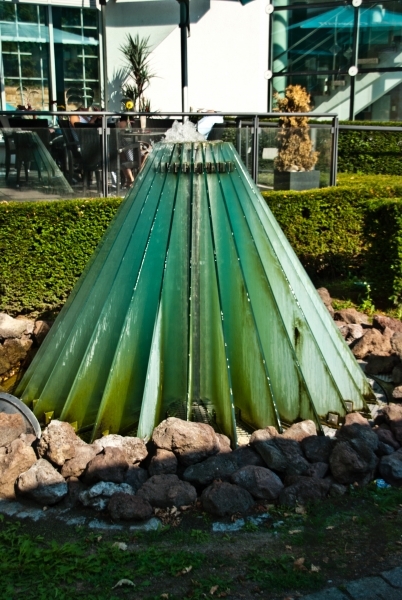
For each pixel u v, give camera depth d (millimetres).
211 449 4035
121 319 4551
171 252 4578
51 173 8031
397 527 3574
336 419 4727
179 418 4516
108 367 4570
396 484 3984
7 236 7117
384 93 14484
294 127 8664
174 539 3498
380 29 14203
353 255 8180
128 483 3871
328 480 3959
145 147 8195
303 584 3125
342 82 14695
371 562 3295
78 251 7312
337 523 3615
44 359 4965
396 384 5562
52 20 14008
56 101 13508
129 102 12148
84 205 7215
